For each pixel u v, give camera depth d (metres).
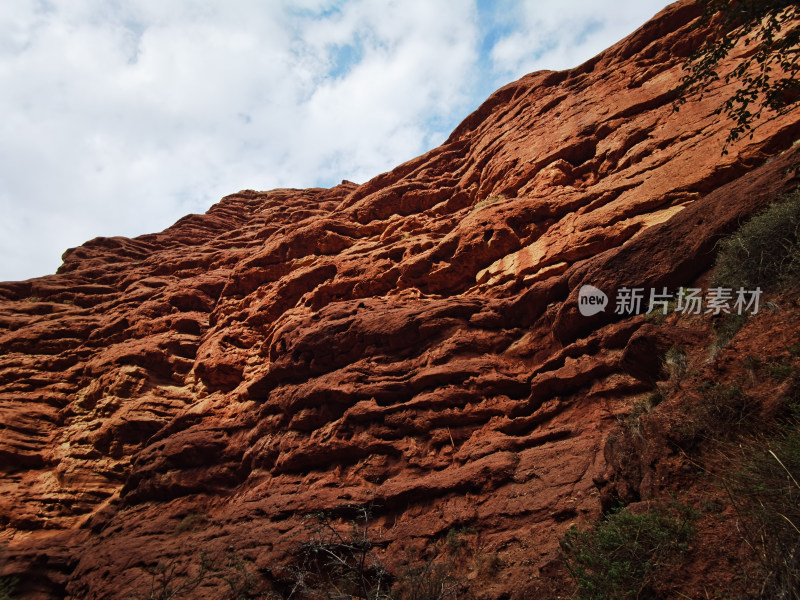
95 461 18.16
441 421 10.79
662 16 19.08
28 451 19.36
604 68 20.36
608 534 3.74
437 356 12.25
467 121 28.33
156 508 13.88
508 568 6.83
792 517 2.82
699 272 8.16
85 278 33.19
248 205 46.28
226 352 20.45
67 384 22.52
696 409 4.12
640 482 4.59
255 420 14.56
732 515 3.30
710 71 4.64
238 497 12.98
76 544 14.82
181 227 41.38
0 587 13.41
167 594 8.30
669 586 3.16
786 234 5.27
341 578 7.82
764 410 3.63
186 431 15.79
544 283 11.68
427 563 7.21
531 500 7.96
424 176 25.75
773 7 4.18
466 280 16.12
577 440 8.78
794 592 2.53
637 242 9.40
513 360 11.59
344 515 9.65
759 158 11.44
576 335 10.50
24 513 16.95
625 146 15.55
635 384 8.92
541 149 18.59
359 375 12.72
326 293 19.12
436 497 9.11
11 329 27.31
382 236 22.31
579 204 14.87
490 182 20.06
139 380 20.44
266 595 8.34
